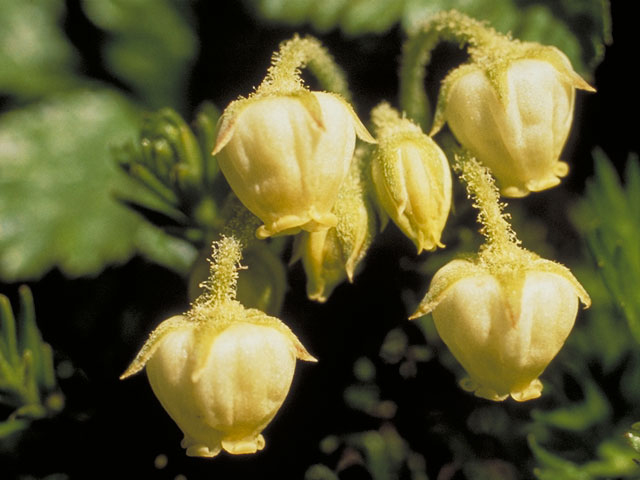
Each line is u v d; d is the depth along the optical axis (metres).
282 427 0.10
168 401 0.08
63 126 0.13
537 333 0.08
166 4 0.13
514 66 0.09
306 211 0.08
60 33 0.13
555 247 0.11
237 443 0.08
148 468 0.10
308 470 0.10
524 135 0.09
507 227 0.09
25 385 0.10
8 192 0.13
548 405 0.10
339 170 0.08
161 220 0.10
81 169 0.13
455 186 0.10
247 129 0.08
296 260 0.09
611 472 0.10
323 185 0.08
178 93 0.13
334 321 0.10
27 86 0.13
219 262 0.08
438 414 0.10
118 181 0.13
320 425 0.10
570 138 0.11
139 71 0.13
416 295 0.10
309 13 0.11
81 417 0.10
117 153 0.10
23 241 0.12
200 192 0.10
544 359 0.08
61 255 0.12
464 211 0.10
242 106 0.08
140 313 0.10
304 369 0.10
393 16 0.11
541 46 0.09
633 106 0.11
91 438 0.10
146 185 0.10
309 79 0.11
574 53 0.11
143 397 0.10
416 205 0.09
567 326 0.08
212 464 0.10
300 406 0.10
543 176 0.09
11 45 0.13
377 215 0.09
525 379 0.08
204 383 0.08
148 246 0.11
